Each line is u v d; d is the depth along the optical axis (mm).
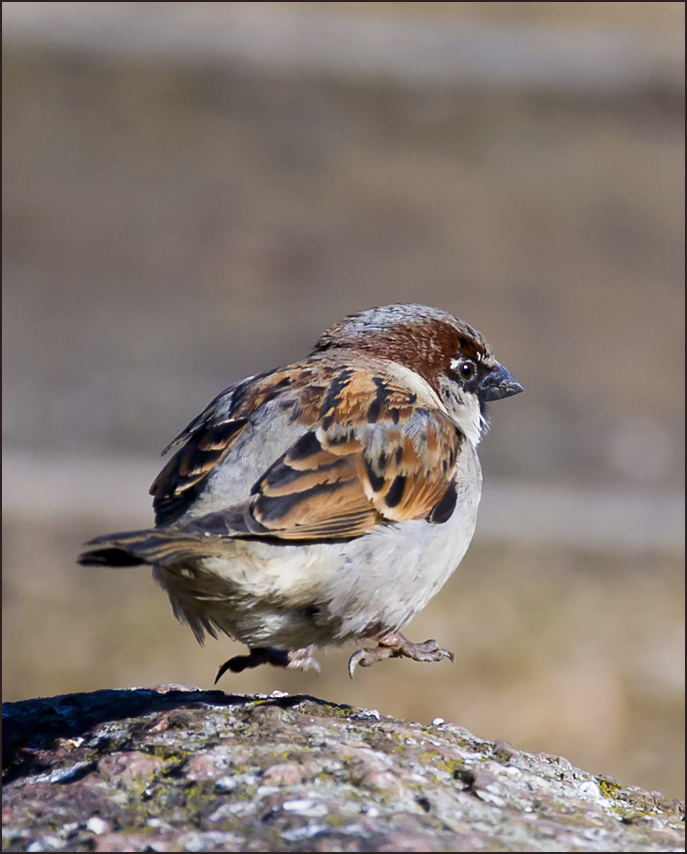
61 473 18859
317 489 5254
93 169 33938
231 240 31062
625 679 12945
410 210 33219
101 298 27922
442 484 5664
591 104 39312
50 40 39438
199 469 5309
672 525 17625
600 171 35875
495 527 16891
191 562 4840
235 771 4281
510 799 4344
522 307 28609
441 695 12555
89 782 4246
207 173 34156
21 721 5223
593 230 32781
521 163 36219
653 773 11992
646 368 25688
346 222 32281
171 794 4168
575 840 3943
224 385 23875
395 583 5406
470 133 37438
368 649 5656
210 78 38469
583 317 28109
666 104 39438
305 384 5664
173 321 27016
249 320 27484
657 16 45625
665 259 31516
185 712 4895
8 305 27062
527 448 21703
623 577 15188
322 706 5172
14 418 21719
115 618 13453
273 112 37719
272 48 40625
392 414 5617
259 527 4988
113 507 16891
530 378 24844
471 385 6648
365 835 3848
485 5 45750
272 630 5289
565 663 13219
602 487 20125
